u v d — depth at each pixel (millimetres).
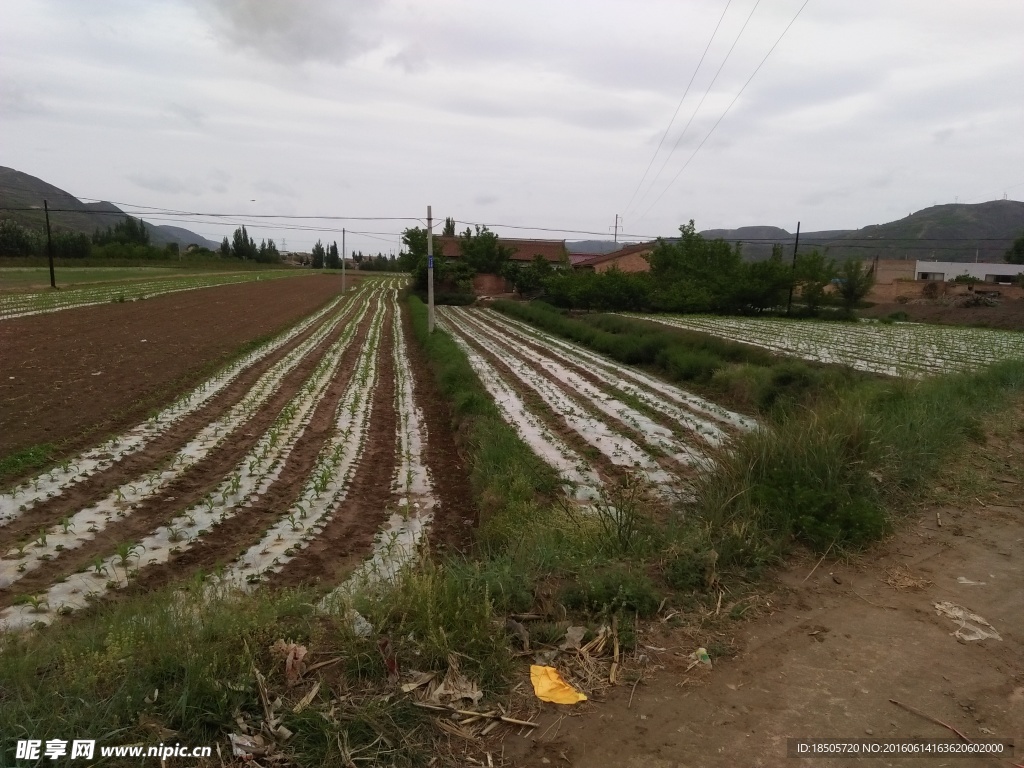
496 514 6996
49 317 26281
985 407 9781
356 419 12828
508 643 3729
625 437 11211
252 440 10805
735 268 47531
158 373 15680
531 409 13727
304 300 47500
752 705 3289
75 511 7352
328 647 3607
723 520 5551
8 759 2627
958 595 4508
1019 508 6188
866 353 21516
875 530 5383
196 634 3490
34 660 3443
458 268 59844
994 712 3215
